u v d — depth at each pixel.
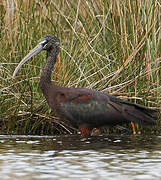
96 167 10.15
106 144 12.55
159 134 14.25
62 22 17.00
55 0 17.19
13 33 15.93
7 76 15.07
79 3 15.52
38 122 14.47
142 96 14.67
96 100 13.51
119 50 15.12
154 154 11.30
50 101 13.98
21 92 14.50
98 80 14.92
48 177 9.45
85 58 15.04
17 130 14.55
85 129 13.77
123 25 15.15
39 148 11.99
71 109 13.64
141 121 13.09
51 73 14.20
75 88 13.90
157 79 14.80
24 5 16.31
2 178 9.38
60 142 12.84
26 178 9.38
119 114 13.23
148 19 15.07
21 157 10.96
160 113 14.51
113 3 15.61
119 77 14.69
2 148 11.95
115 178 9.39
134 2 15.38
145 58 14.94
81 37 15.71
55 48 14.22
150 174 9.66
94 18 15.84
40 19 16.03
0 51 15.52
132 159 10.81
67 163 10.45
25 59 14.07
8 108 14.67
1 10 16.39
